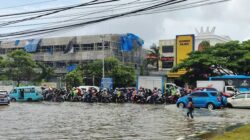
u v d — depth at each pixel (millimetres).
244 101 37344
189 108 27391
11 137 17297
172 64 91625
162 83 53438
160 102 45906
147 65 93125
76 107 39094
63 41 92438
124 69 75625
